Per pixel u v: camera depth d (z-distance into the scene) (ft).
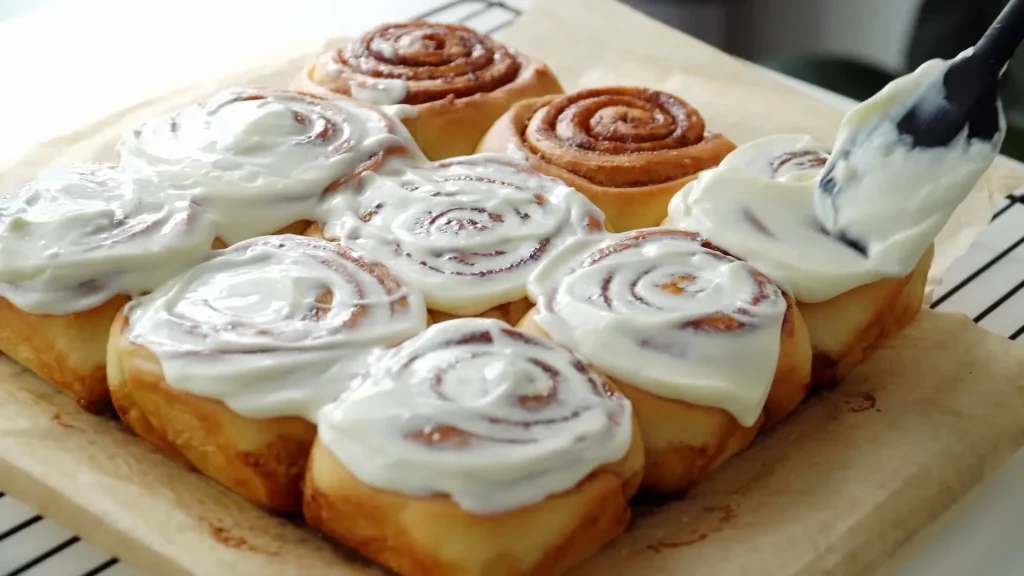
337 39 2.67
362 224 2.15
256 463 1.95
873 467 2.02
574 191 2.19
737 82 2.63
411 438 1.86
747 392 1.99
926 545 1.98
